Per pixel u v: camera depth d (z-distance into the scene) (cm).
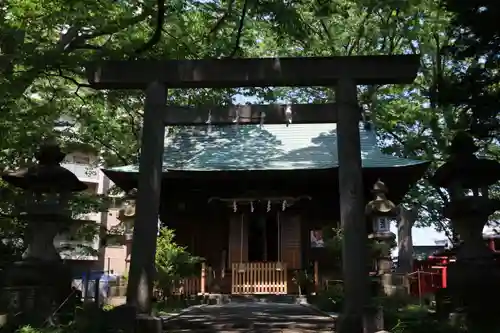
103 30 1328
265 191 1792
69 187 955
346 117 951
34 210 905
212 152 1848
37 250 902
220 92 1772
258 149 1859
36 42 1205
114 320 811
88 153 1916
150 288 885
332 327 941
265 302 1652
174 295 1481
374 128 2212
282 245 1820
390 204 1369
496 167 877
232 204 1812
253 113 980
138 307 870
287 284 1775
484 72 956
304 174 1633
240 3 1424
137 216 917
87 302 949
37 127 1440
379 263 1354
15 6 1316
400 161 1644
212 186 1834
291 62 979
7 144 1332
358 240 888
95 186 3058
